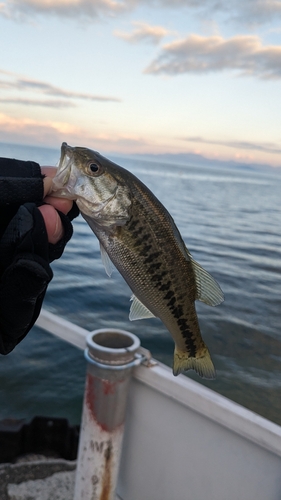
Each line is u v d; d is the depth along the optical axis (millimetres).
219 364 1201
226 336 1411
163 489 432
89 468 405
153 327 1414
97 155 330
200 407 387
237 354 1275
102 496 409
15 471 529
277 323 1568
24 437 559
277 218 5348
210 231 3854
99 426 395
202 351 370
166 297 339
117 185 324
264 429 352
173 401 419
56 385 987
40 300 243
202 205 6062
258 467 367
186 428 412
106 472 407
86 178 319
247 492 374
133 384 447
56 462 551
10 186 237
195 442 406
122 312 1551
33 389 961
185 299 347
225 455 387
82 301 1637
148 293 337
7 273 213
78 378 1024
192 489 410
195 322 360
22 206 224
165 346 1281
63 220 260
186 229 3850
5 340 235
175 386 402
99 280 1950
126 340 427
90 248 2717
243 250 3082
